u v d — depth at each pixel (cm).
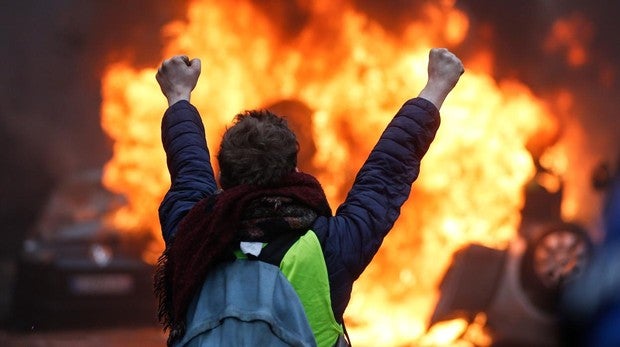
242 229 930
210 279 928
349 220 949
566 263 2672
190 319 923
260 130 955
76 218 3716
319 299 919
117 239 3591
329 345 921
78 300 3522
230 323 901
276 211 933
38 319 3538
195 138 1045
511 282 2731
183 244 936
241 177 948
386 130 994
